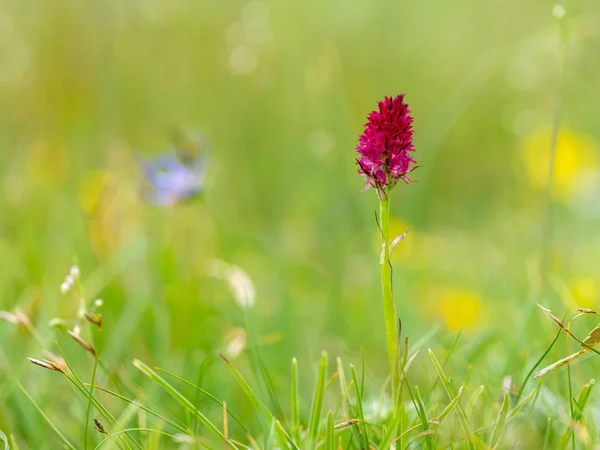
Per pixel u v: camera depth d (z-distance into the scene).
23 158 1.10
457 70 1.39
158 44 1.28
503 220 1.15
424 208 1.21
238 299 0.69
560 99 0.69
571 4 0.72
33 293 0.68
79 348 0.65
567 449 0.55
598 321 0.67
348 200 1.02
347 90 1.35
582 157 1.13
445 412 0.53
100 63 1.05
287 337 0.71
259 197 1.18
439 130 1.34
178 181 0.76
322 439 0.56
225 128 1.24
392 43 1.39
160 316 0.69
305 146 1.17
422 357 0.66
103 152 0.97
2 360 0.62
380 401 0.57
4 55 1.09
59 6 1.18
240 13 1.29
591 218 1.09
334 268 0.91
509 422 0.54
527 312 0.66
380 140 0.52
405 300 0.74
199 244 0.84
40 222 0.92
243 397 0.63
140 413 0.59
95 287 0.71
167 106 1.26
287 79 1.24
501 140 1.34
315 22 1.31
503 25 1.38
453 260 1.02
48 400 0.62
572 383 0.60
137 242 0.76
